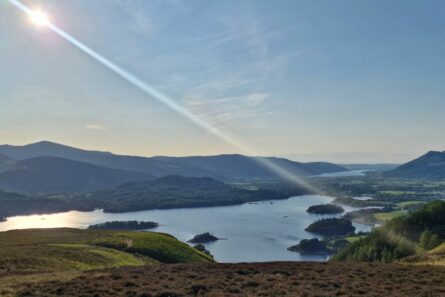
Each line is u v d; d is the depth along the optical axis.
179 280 34.38
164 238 101.81
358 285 33.25
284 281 34.72
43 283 32.59
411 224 159.75
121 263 62.81
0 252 57.72
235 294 29.25
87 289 29.89
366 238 166.25
